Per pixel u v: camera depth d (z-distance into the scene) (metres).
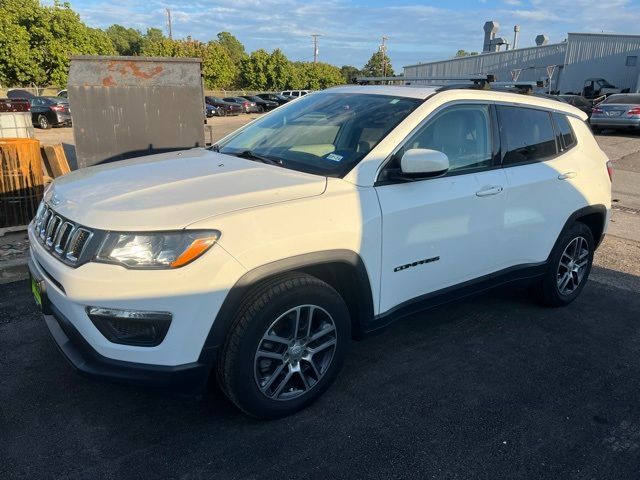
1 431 2.75
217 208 2.53
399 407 3.06
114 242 2.40
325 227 2.74
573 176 4.18
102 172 3.20
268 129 3.84
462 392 3.24
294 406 2.90
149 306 2.38
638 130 18.89
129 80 7.50
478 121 3.59
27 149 5.82
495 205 3.56
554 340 3.95
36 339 3.71
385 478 2.51
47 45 41.25
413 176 3.04
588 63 34.59
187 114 7.90
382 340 3.86
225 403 3.05
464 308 4.48
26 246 5.36
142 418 2.89
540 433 2.88
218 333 2.53
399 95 3.54
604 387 3.36
